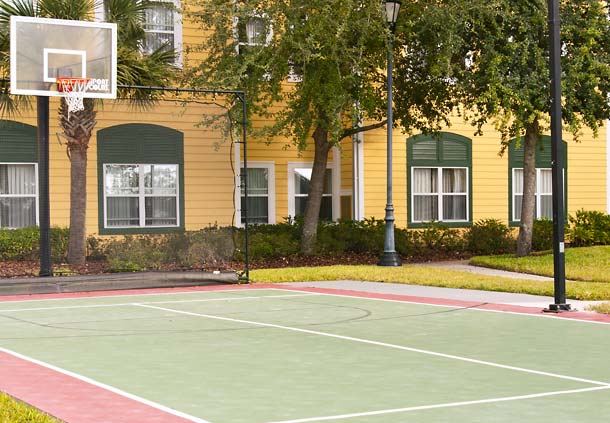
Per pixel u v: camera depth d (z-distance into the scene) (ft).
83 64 64.44
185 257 68.54
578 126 78.54
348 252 89.20
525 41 77.56
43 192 62.23
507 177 102.89
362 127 86.53
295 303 55.16
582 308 50.72
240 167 89.40
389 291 61.98
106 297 59.31
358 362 34.01
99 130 72.74
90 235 68.54
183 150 76.02
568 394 28.09
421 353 36.06
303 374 31.60
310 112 79.30
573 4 81.10
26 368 32.65
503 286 61.46
